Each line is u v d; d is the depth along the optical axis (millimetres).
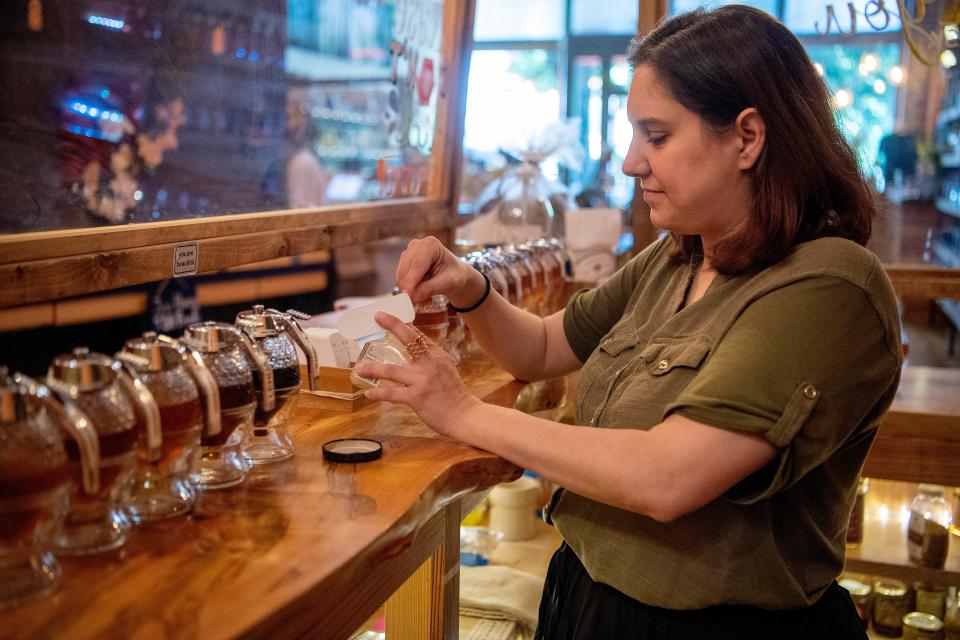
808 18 2617
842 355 1098
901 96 2600
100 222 1377
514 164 3078
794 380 1077
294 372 1207
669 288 1408
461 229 2830
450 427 1236
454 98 2580
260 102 1793
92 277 1319
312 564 882
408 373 1242
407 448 1269
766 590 1181
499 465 1262
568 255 2648
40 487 795
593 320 1643
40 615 774
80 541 895
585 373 1427
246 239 1675
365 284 4082
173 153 1549
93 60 1359
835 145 1241
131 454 915
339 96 2066
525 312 1701
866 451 1276
